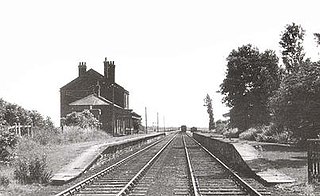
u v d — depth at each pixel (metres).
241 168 24.34
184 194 15.46
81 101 79.94
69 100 86.44
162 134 112.62
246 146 29.56
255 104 67.56
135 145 51.56
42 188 17.41
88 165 24.22
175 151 42.44
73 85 86.88
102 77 88.50
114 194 15.30
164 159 32.31
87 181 18.27
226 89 69.81
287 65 56.44
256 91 67.75
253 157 24.62
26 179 18.94
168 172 23.17
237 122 69.12
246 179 19.23
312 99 30.69
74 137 44.69
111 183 18.53
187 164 26.83
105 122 78.31
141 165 27.66
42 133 35.25
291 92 31.42
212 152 39.88
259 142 43.94
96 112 77.69
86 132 50.62
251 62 69.44
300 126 31.86
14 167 22.03
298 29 56.03
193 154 37.41
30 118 38.31
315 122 30.92
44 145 32.94
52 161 25.45
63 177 19.73
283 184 16.89
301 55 56.06
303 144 32.97
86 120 59.62
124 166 27.14
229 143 30.92
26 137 30.97
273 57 70.31
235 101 69.31
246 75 68.94
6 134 23.14
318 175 16.42
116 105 84.56
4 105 35.66
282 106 32.00
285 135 41.97
